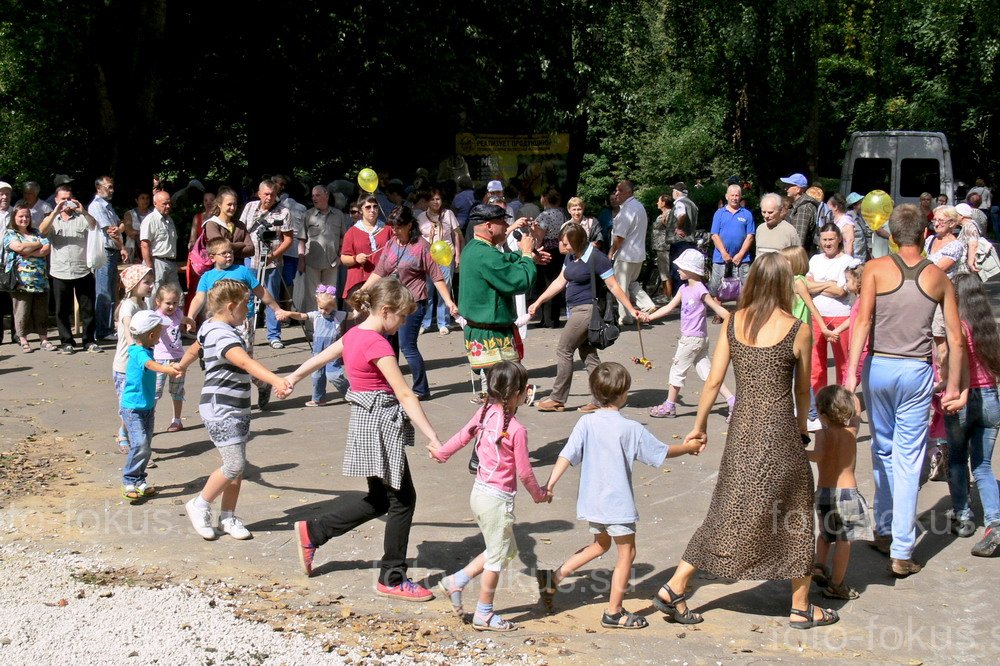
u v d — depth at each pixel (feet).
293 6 89.71
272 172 91.97
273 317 58.34
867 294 27.50
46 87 95.81
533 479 23.98
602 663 22.44
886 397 27.45
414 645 23.13
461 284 34.94
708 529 24.36
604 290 61.26
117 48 81.97
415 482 34.96
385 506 27.02
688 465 36.65
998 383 29.32
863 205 32.83
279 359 55.57
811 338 24.00
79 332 63.31
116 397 47.26
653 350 57.00
